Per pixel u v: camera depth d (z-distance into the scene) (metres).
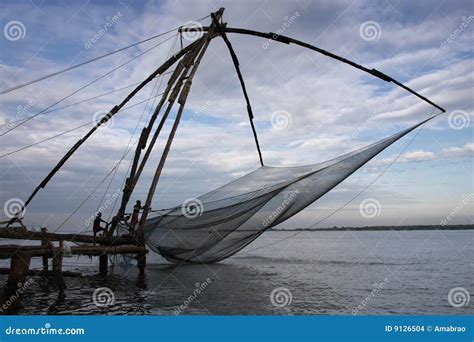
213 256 14.30
